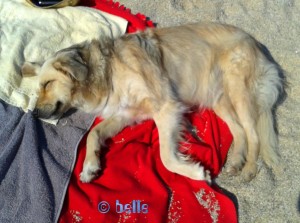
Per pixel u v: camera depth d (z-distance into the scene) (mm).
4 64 1409
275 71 1347
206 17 1648
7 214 1081
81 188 1140
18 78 1396
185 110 1269
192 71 1307
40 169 1150
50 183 1141
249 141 1248
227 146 1258
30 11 1569
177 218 1069
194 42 1319
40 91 1214
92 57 1200
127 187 1133
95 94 1212
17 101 1349
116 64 1212
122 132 1300
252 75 1308
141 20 1601
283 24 1610
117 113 1262
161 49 1279
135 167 1188
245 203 1113
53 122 1302
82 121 1331
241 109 1275
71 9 1593
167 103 1223
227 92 1314
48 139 1262
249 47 1330
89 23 1561
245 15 1644
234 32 1363
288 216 1078
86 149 1216
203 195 1104
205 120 1326
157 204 1087
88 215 1071
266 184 1149
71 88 1188
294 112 1337
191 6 1690
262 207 1103
